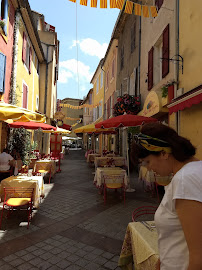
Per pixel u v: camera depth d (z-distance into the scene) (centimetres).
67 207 534
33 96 1452
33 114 554
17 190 452
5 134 885
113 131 1183
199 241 78
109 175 576
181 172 96
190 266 77
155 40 845
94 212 497
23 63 1122
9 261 293
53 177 965
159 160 110
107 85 1991
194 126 527
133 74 1166
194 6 544
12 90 922
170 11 700
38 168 848
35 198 466
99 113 2444
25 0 934
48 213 488
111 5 440
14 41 945
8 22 872
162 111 666
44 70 1778
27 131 1108
